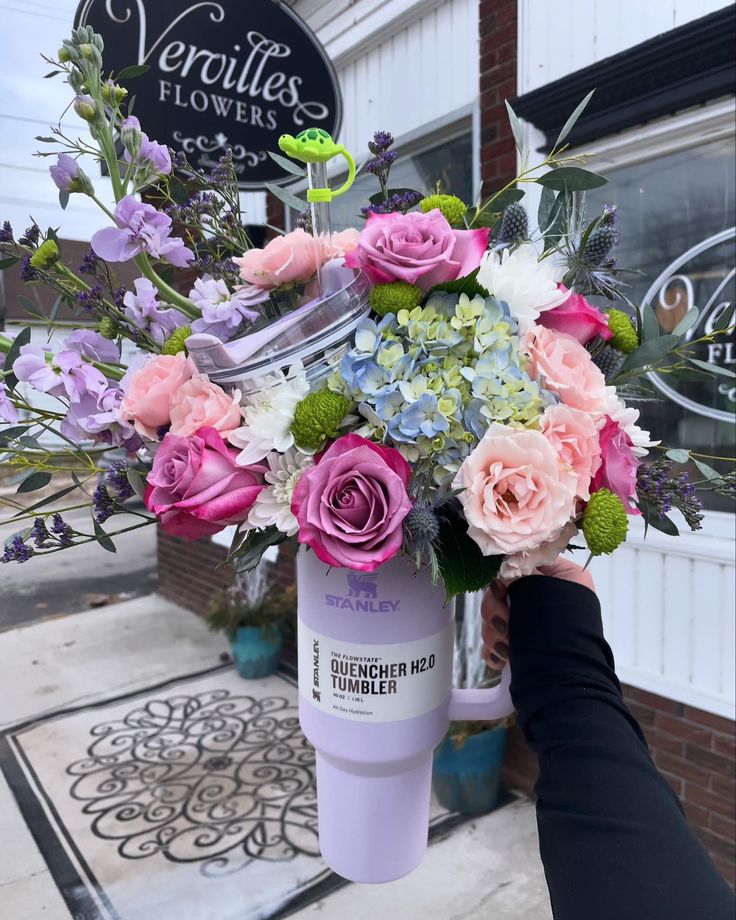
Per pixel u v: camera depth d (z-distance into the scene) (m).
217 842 2.25
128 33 1.27
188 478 0.59
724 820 2.08
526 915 1.99
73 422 0.70
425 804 0.82
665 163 2.11
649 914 0.51
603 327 0.72
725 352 2.00
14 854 2.11
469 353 0.64
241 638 3.31
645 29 2.00
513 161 2.34
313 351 0.65
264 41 1.58
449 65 2.51
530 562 0.64
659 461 0.80
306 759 2.70
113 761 2.54
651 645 2.22
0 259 0.81
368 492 0.55
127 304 0.75
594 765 0.62
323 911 2.00
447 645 0.78
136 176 0.77
